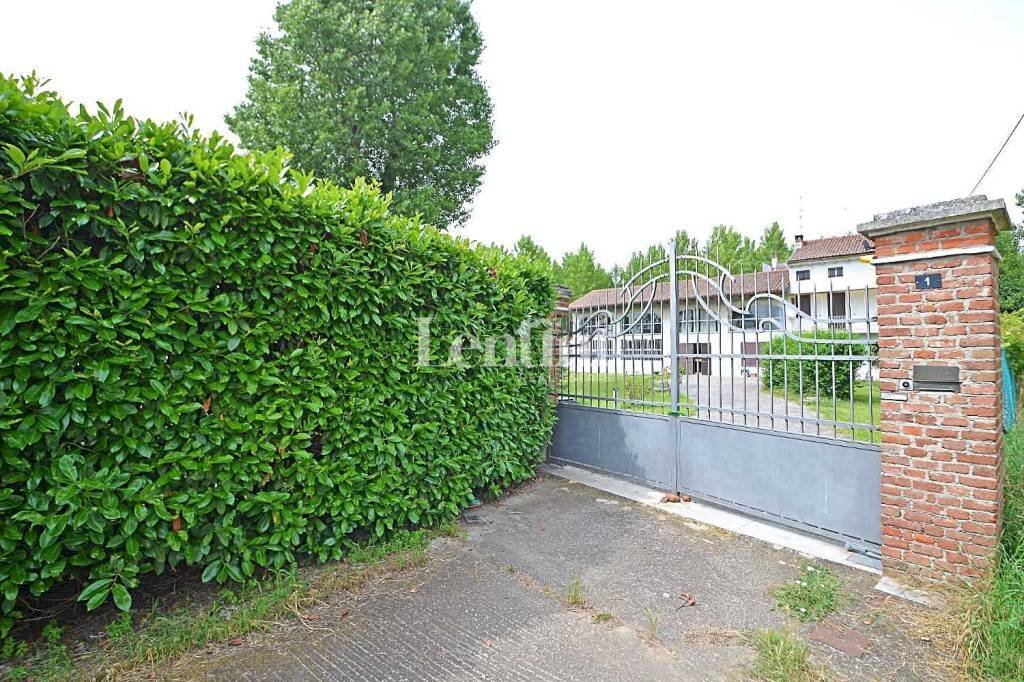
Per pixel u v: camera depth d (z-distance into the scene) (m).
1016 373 9.80
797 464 4.39
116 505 2.66
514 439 5.71
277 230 3.38
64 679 2.38
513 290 5.76
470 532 4.54
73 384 2.55
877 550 3.84
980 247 3.14
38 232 2.49
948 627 2.81
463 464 4.91
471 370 5.14
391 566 3.80
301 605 3.20
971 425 3.21
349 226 3.89
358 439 3.90
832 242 24.69
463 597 3.34
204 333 3.06
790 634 2.84
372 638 2.86
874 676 2.45
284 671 2.54
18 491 2.48
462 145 16.44
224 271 3.16
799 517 4.37
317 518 3.72
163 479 2.85
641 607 3.19
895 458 3.54
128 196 2.69
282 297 3.50
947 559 3.30
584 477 6.26
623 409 6.10
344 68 13.98
